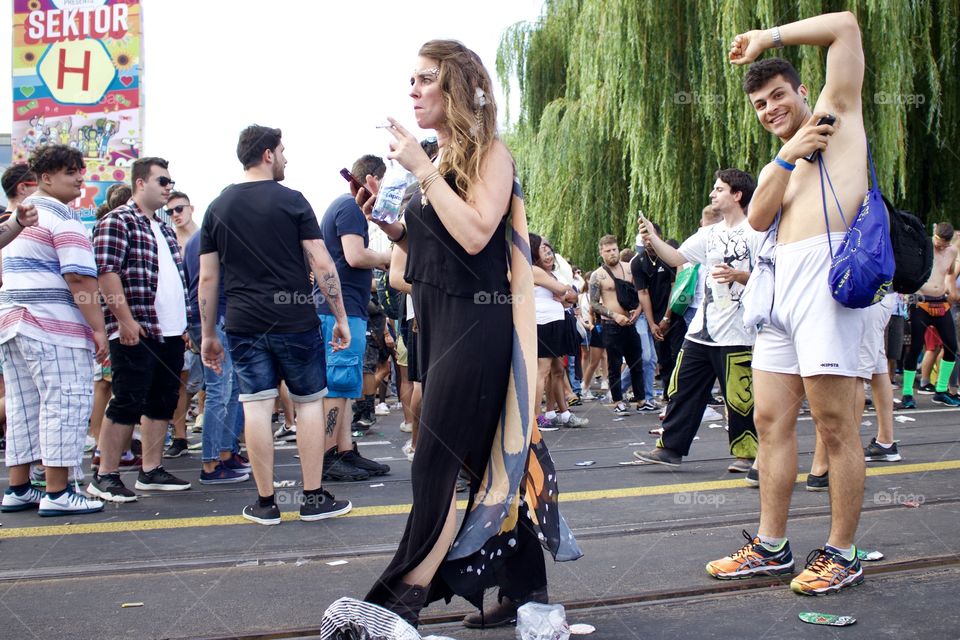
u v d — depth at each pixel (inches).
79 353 195.8
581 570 138.6
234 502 203.2
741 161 467.8
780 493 133.3
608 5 525.0
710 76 479.8
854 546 129.7
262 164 185.2
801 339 127.8
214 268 190.5
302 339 179.6
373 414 343.6
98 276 202.2
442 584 102.3
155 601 128.4
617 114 544.7
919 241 128.3
